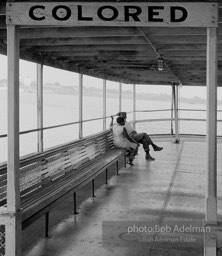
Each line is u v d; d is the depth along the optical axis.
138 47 6.12
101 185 7.46
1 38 4.98
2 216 3.53
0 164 4.99
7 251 3.56
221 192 6.91
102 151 8.71
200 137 15.28
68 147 6.58
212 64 3.36
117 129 9.52
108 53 6.79
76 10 3.44
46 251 4.25
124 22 3.42
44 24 3.46
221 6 3.78
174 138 15.27
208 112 3.37
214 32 3.36
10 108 3.52
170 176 8.38
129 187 7.31
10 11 3.46
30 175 4.93
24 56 5.86
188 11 3.36
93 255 4.16
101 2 3.43
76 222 5.23
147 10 3.40
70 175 5.98
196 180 7.98
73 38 5.48
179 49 6.03
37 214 4.07
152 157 11.10
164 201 6.32
